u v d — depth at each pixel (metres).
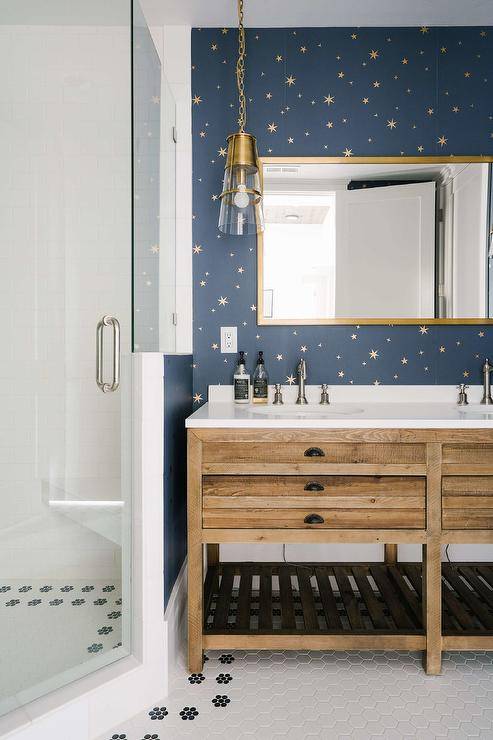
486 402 2.06
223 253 2.16
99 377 1.63
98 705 1.35
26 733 1.23
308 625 1.65
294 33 2.14
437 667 1.58
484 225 2.12
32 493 1.63
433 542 1.57
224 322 2.16
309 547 2.20
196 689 1.52
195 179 2.15
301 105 2.13
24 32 1.81
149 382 1.51
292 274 2.15
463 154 2.13
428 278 2.12
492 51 2.12
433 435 1.55
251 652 1.72
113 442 1.61
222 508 1.58
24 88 1.80
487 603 1.82
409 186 2.12
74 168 1.76
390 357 2.15
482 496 1.56
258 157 2.03
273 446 1.57
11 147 1.76
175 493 1.77
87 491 1.61
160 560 1.51
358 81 2.13
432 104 2.13
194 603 1.58
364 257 2.14
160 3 1.97
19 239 1.75
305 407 2.03
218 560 2.11
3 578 1.63
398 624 1.68
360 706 1.44
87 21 1.78
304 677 1.58
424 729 1.35
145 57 1.61
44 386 1.66
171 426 1.69
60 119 1.76
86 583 1.62
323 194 2.14
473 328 2.14
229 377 2.16
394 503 1.57
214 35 2.14
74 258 1.72
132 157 1.44
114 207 1.72
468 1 1.97
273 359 2.16
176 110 2.14
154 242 1.76
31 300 1.73
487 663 1.66
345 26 2.13
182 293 2.16
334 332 2.15
